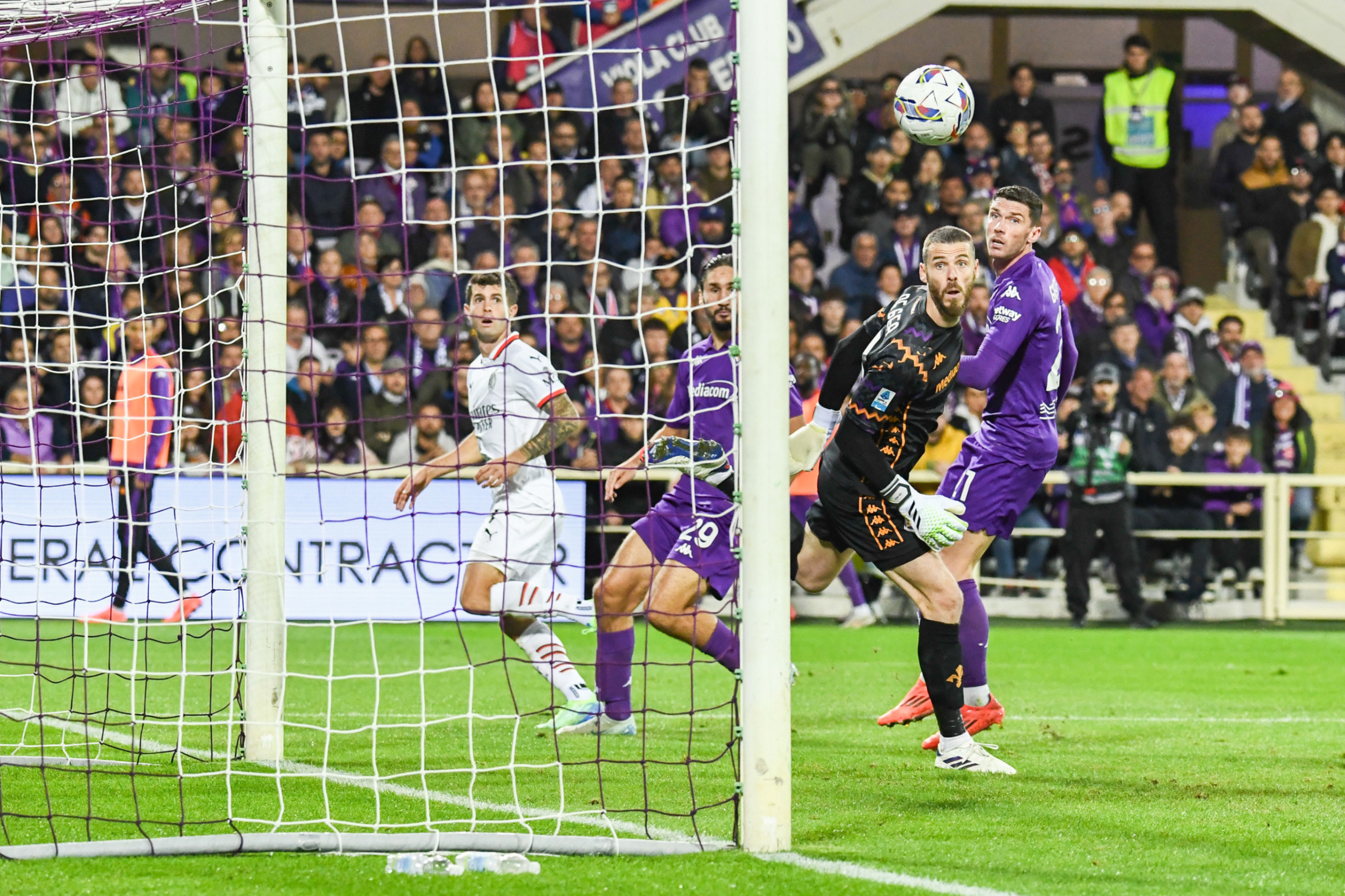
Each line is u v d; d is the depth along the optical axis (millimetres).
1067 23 60594
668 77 50062
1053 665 32125
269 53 18062
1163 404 46250
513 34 50000
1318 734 21703
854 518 17297
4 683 26625
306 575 19891
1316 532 46719
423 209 48250
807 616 44031
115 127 46562
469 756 18750
